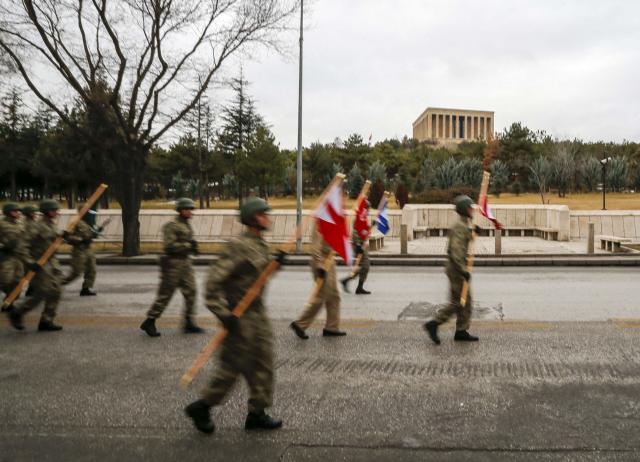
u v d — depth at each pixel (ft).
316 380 18.19
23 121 171.63
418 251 61.98
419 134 450.30
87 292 35.91
